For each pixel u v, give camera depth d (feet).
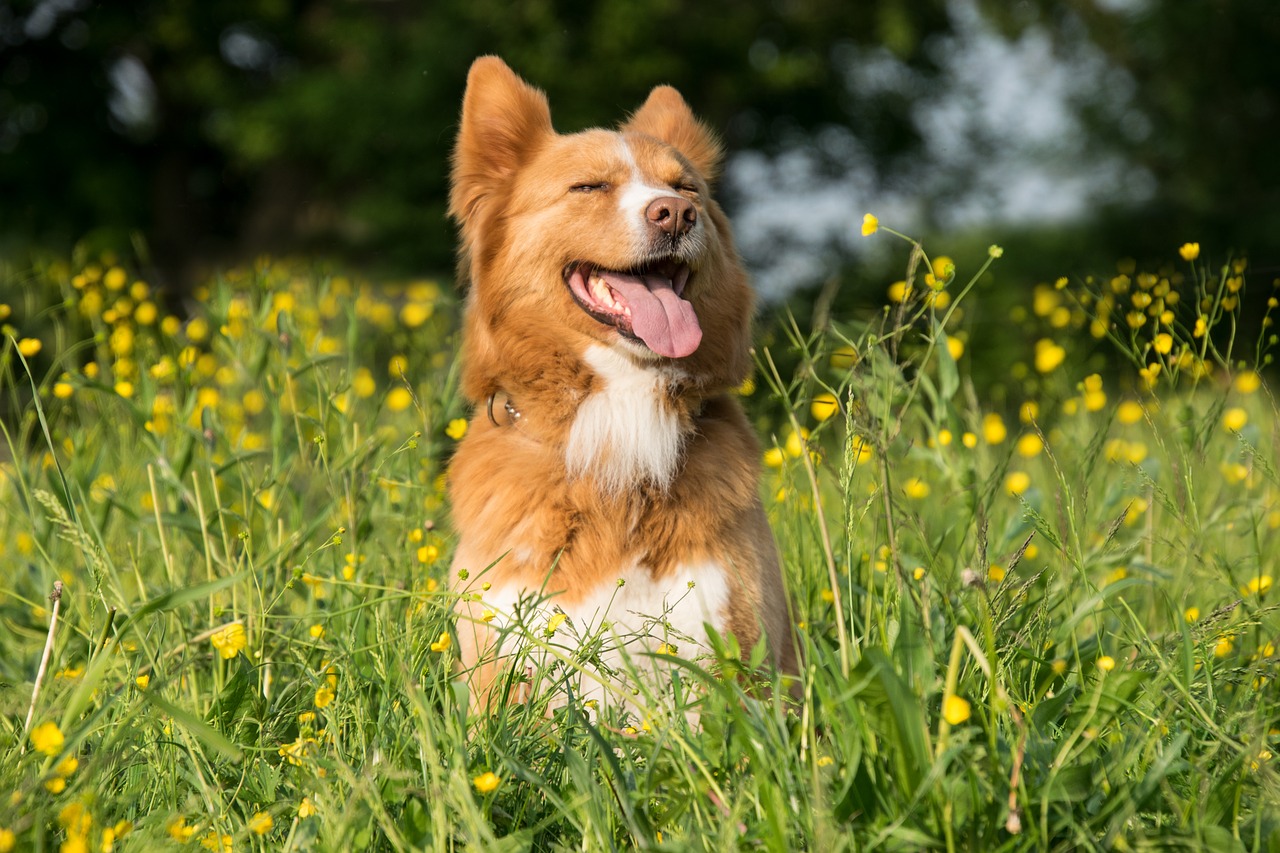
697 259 15.76
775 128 75.00
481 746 11.31
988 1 76.84
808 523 16.47
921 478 20.12
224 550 16.66
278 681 14.11
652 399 15.30
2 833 9.23
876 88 75.56
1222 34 90.63
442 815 9.73
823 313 15.14
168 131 72.74
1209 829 9.66
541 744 11.75
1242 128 94.89
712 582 14.38
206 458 17.01
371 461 18.89
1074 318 24.12
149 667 12.46
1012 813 9.17
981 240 93.71
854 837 9.46
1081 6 84.12
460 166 17.38
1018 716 10.20
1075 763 10.21
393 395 21.47
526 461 14.97
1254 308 32.83
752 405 20.93
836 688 10.31
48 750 9.84
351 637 13.92
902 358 18.07
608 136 16.83
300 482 18.78
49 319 29.58
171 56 70.33
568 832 10.94
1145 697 11.63
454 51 63.57
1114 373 28.32
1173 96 93.45
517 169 17.17
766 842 9.60
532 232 16.14
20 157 66.18
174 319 23.03
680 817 10.51
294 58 72.18
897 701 9.29
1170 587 15.78
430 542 16.52
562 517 14.43
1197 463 17.65
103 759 10.91
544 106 17.53
